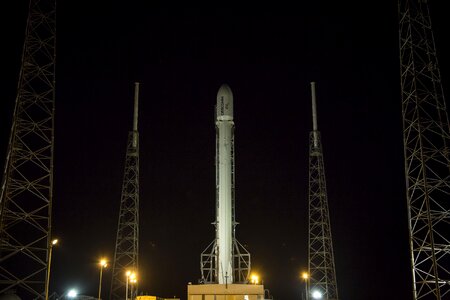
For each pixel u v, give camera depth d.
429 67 51.00
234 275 66.94
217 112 69.44
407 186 49.50
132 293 68.75
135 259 70.88
